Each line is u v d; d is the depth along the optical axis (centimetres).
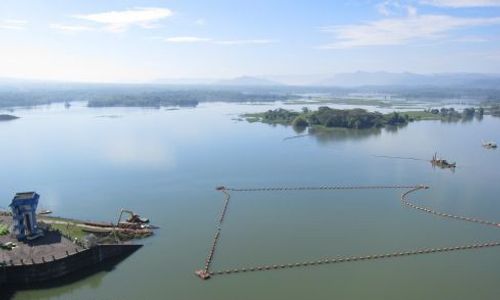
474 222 9994
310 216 10325
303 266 7731
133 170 14900
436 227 9644
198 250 8362
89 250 7600
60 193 12200
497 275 7450
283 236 9081
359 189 12694
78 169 15112
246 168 15212
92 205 11100
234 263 7831
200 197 11819
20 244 7794
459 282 7200
